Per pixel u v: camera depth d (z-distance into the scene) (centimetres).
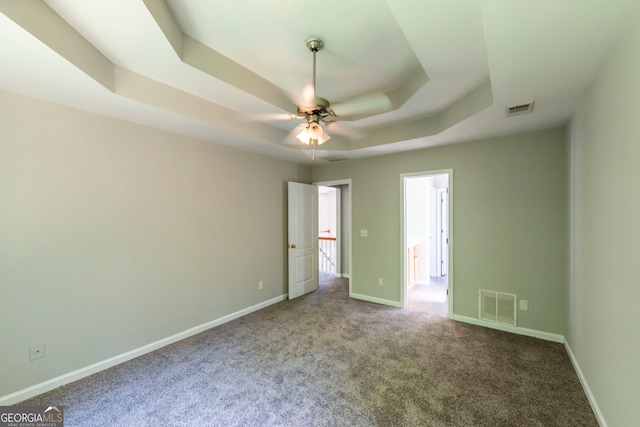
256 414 192
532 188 313
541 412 192
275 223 441
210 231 342
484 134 318
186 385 225
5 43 141
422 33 169
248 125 316
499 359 262
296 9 162
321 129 223
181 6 162
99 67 185
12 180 203
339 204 637
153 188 286
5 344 200
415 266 551
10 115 201
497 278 335
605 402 173
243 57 216
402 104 275
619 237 154
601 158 181
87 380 232
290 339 308
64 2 140
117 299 259
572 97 219
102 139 248
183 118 257
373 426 181
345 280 591
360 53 210
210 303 342
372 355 272
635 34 131
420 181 571
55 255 222
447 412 193
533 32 142
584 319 221
